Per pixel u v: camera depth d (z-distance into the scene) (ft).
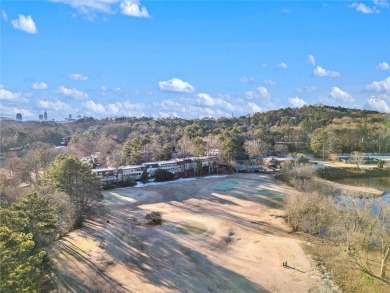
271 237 261.03
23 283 124.88
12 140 582.76
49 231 173.17
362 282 191.42
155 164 469.57
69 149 525.75
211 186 419.74
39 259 142.20
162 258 224.33
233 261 222.28
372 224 211.20
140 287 189.16
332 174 482.69
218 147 529.04
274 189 400.88
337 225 244.83
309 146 647.56
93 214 303.89
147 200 365.20
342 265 209.67
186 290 187.93
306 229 275.59
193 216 313.94
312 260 219.61
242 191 395.14
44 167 403.54
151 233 266.57
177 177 471.62
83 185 285.02
